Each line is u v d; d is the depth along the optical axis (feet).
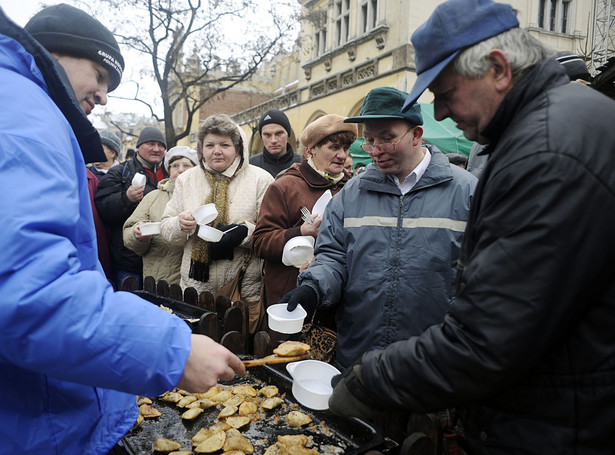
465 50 3.10
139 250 9.75
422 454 3.66
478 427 3.18
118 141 15.51
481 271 2.74
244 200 8.92
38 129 2.52
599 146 2.63
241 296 8.69
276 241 7.47
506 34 3.08
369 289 5.65
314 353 6.80
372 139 5.61
